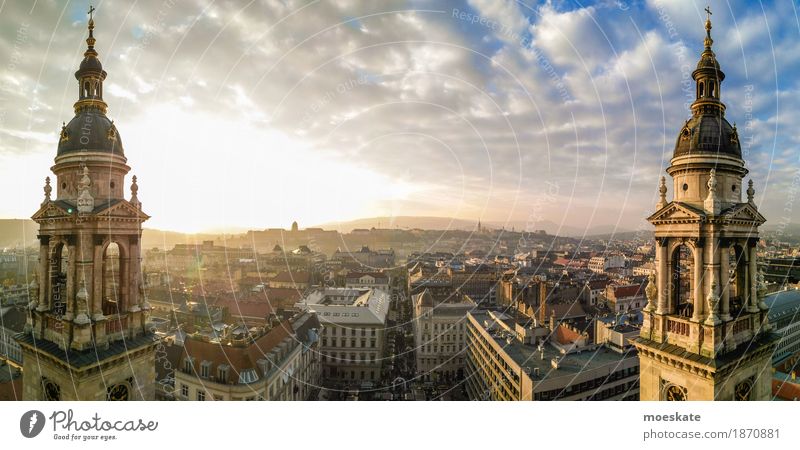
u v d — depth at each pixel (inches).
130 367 1311.5
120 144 1332.4
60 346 1236.5
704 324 1150.3
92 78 1311.5
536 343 3102.9
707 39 1267.2
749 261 1250.0
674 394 1229.7
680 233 1229.7
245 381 2368.4
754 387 1232.8
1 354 3260.3
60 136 1298.0
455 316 4207.7
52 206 1247.5
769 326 1318.9
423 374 4106.8
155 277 6796.3
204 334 3051.2
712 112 1246.9
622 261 7495.1
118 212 1280.8
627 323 3294.8
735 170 1208.8
